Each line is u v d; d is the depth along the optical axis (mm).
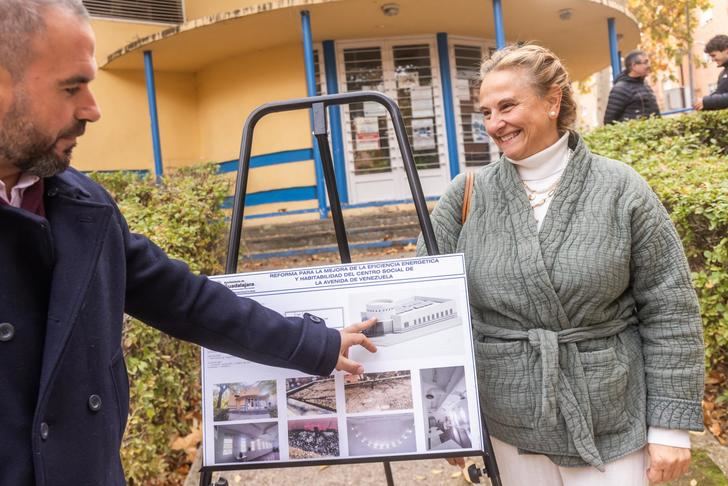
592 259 1551
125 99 9836
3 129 1019
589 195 1607
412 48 9500
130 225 3768
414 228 8156
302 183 9555
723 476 2531
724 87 6129
